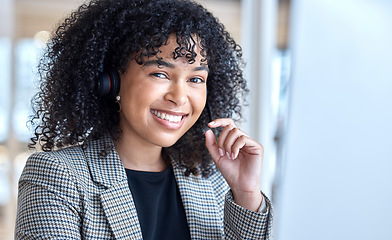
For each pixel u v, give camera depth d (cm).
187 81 121
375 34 268
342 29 273
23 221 112
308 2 278
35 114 139
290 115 284
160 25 117
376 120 271
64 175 116
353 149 275
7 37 358
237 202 130
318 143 281
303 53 280
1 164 356
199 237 129
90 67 123
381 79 268
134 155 130
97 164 123
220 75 139
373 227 275
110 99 129
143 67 117
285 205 287
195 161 140
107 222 117
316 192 282
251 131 291
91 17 126
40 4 365
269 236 128
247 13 296
